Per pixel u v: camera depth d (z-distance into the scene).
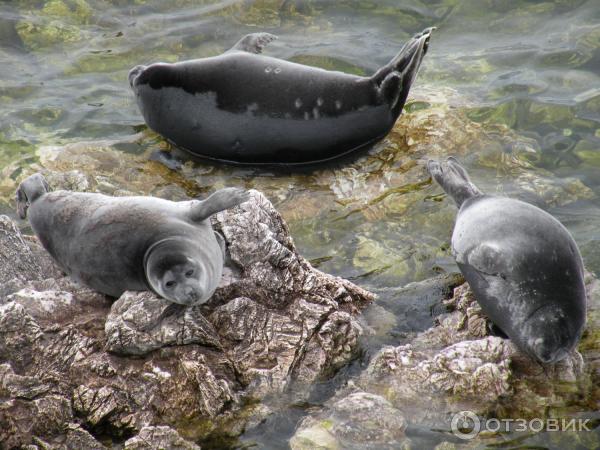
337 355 25.95
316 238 31.66
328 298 26.98
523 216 26.72
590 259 29.75
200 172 35.44
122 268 25.61
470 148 35.62
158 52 42.22
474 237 27.05
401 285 29.36
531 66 40.12
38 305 25.78
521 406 24.27
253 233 27.73
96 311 26.31
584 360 25.66
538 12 43.56
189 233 25.33
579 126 36.44
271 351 25.50
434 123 36.94
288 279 27.22
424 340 26.91
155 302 25.28
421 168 34.72
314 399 24.80
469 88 39.19
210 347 25.23
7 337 24.56
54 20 44.41
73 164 35.22
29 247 28.34
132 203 26.34
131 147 36.69
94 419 23.73
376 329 27.33
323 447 23.12
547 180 33.72
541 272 25.38
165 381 24.38
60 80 40.59
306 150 35.44
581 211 32.19
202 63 35.06
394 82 34.22
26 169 34.88
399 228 31.95
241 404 24.52
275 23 44.06
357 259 30.62
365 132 35.41
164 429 23.11
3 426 23.14
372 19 44.09
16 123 37.81
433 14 44.16
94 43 42.91
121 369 24.59
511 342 25.83
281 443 23.48
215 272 25.66
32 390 23.62
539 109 37.50
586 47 40.84
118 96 39.78
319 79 34.62
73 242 26.39
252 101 34.81
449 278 29.55
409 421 23.92
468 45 41.94
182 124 35.69
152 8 45.44
